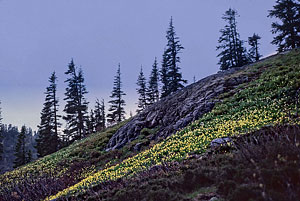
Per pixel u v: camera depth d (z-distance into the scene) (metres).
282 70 22.70
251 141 8.06
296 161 5.83
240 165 6.92
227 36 47.50
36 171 27.48
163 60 56.94
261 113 14.98
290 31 36.38
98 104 67.56
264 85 21.19
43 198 18.02
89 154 28.20
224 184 6.20
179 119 25.48
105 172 17.36
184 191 7.00
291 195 4.72
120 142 28.09
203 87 29.48
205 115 22.05
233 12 47.78
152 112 31.56
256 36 56.12
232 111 19.23
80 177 21.14
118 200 7.75
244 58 47.34
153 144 22.78
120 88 58.62
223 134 12.92
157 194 6.90
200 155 10.83
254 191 5.23
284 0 37.16
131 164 16.38
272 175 5.64
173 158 12.29
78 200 10.92
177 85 46.31
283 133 8.14
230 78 28.09
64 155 30.91
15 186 22.84
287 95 16.16
